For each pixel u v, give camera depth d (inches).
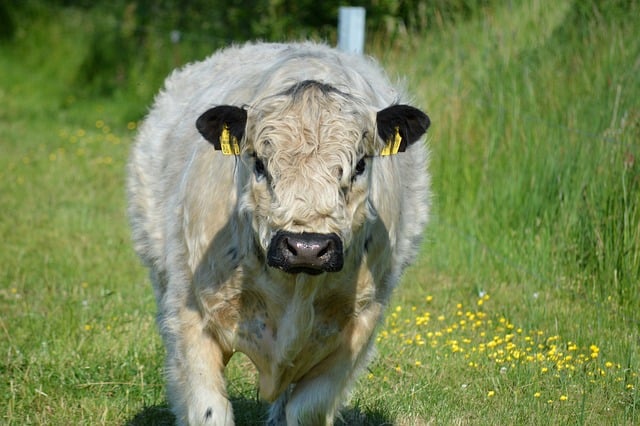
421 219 669.9
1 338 807.7
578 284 892.6
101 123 1849.2
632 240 842.8
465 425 654.5
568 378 710.5
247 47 722.8
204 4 1996.8
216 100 622.5
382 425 660.7
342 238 478.6
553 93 1048.2
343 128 490.0
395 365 761.0
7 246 1077.1
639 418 654.5
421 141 703.1
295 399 558.9
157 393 711.1
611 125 927.0
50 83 2183.8
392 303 903.1
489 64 1181.1
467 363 756.0
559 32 1187.9
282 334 534.3
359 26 1119.6
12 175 1397.6
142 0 2127.2
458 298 925.2
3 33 2383.1
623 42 1026.1
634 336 773.9
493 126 1087.0
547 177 980.6
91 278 983.0
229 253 536.7
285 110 494.9
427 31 1358.3
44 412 674.2
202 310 557.3
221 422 546.9
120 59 2137.1
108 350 776.9
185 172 593.9
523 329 826.2
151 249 659.4
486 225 1043.3
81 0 2308.1
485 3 1349.7
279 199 473.4
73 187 1353.3
